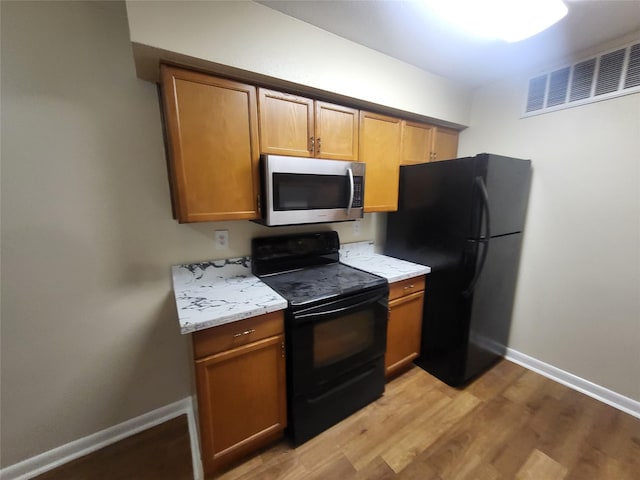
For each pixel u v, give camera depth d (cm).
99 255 141
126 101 137
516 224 202
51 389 139
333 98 165
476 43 161
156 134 146
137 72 130
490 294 195
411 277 194
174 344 167
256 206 148
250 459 143
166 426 166
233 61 122
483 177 166
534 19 132
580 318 189
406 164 215
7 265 123
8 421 131
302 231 204
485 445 150
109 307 147
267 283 164
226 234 173
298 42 139
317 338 146
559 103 185
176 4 108
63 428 144
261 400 138
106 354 150
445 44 163
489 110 225
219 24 117
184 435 160
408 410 175
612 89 163
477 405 179
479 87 229
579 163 180
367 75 167
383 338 178
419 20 138
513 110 210
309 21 140
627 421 166
